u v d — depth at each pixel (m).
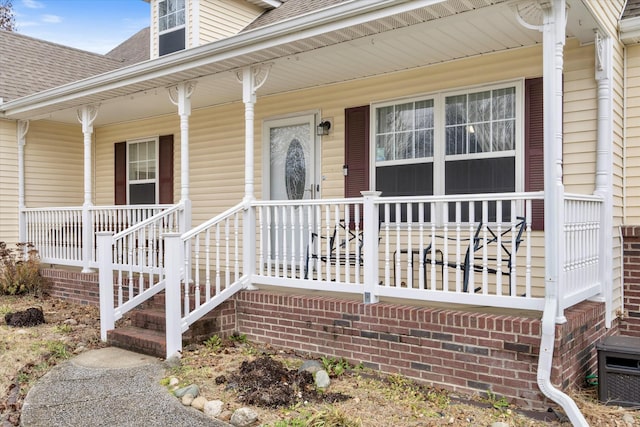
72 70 11.18
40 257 9.02
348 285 5.11
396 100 6.56
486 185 5.92
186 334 5.41
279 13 8.89
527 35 5.30
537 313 4.61
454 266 5.07
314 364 4.79
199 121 8.78
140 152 9.85
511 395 4.10
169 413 3.99
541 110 5.56
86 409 4.12
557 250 3.99
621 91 5.59
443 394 4.31
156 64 6.55
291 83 7.18
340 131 7.12
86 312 7.45
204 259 8.74
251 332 5.79
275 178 7.89
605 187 5.14
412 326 4.63
